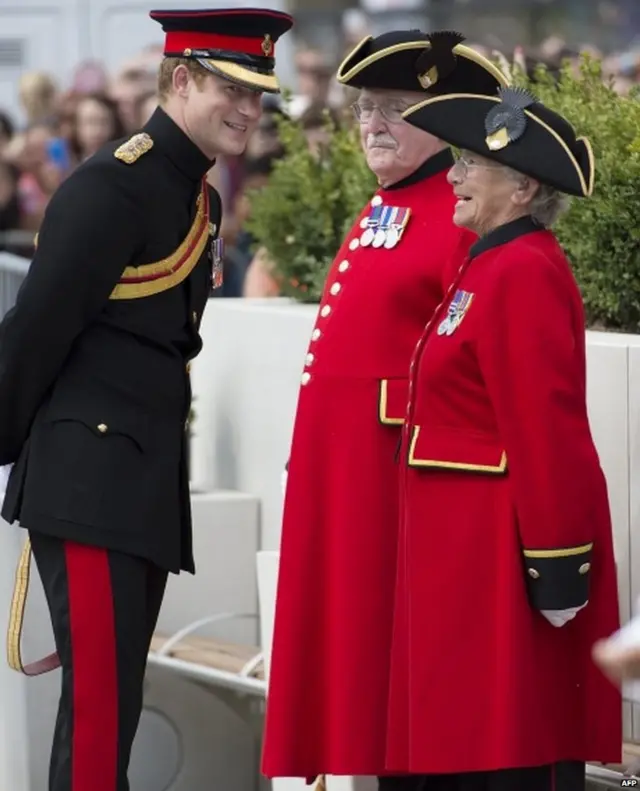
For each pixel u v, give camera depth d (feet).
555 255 49.90
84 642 54.95
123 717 55.42
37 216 122.62
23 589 57.41
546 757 49.62
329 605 54.75
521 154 49.39
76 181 54.34
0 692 68.74
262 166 104.94
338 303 55.57
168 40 55.52
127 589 55.06
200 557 71.56
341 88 93.97
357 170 74.84
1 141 123.24
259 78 54.90
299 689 54.85
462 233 53.26
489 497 49.83
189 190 55.83
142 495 55.06
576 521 48.47
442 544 50.29
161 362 55.77
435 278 53.78
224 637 71.82
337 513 54.54
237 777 71.31
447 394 50.52
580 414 49.06
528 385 48.39
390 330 54.24
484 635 49.75
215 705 70.90
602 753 50.47
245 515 72.28
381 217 55.36
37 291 53.67
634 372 55.21
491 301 49.11
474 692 49.73
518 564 49.26
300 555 55.06
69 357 55.16
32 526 54.85
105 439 54.75
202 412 78.54
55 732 56.80
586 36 110.52
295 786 62.49
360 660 53.88
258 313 72.49
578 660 50.44
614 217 60.34
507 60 78.64
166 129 55.42
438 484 50.49
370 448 54.13
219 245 58.08
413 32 54.54
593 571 50.14
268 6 122.42
